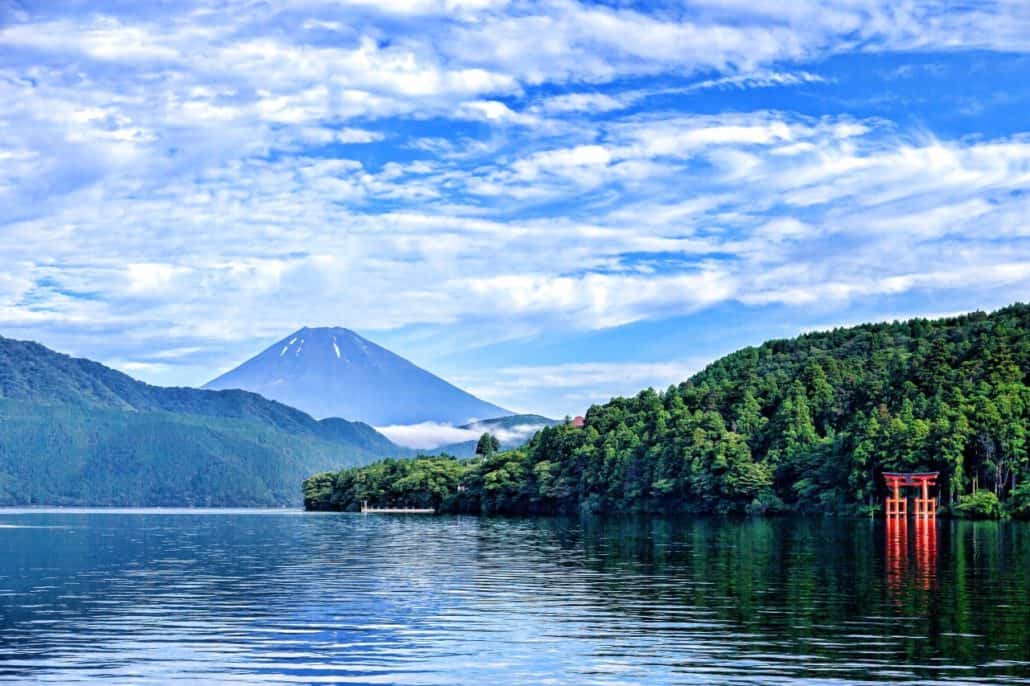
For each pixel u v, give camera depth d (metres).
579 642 45.53
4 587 69.00
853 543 112.88
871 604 57.12
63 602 60.22
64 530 180.50
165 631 48.97
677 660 41.56
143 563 91.38
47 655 43.06
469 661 41.69
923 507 180.88
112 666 40.91
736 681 37.94
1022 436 173.88
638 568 81.62
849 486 196.62
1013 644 44.59
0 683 38.16
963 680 37.81
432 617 53.22
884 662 40.84
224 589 67.25
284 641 46.19
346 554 102.56
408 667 40.56
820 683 37.53
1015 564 82.50
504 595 62.81
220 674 39.53
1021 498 167.38
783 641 45.56
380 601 60.06
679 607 56.44
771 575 74.19
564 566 84.31
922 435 187.00
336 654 43.12
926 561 86.06
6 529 186.50
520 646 44.72
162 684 37.94
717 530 150.38
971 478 183.62
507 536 139.25
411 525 192.25
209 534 159.00
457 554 100.75
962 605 56.56
